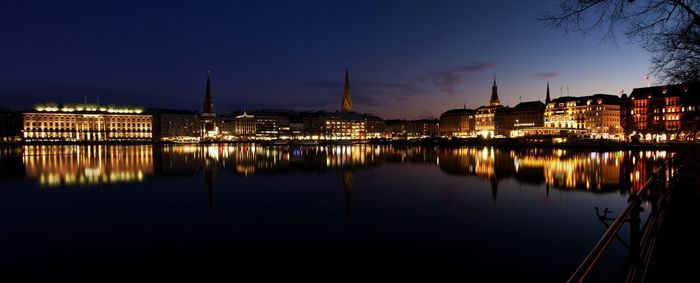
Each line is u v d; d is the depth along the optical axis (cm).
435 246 2802
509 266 2408
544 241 2883
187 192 5212
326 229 3266
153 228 3328
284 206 4206
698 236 1305
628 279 693
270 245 2856
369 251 2712
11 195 5012
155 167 8825
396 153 14538
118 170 8144
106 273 2366
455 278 2250
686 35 1421
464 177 6712
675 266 1052
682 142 12938
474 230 3195
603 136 18900
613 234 571
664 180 1405
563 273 2288
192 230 3259
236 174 7444
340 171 7994
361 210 3975
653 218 1105
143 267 2456
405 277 2277
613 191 5016
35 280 2270
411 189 5369
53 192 5241
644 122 16075
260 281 2250
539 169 7738
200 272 2375
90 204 4388
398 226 3341
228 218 3669
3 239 3039
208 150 17275
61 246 2858
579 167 7938
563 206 4081
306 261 2541
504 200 4456
